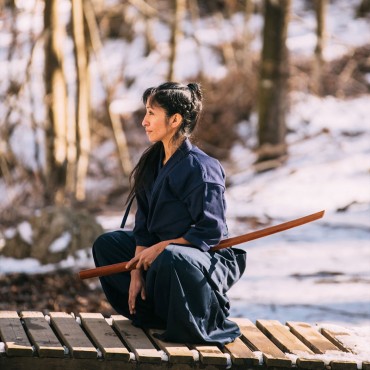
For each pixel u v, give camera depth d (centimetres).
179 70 3259
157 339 710
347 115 2908
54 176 2358
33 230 1491
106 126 3031
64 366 663
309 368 677
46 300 1280
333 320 1132
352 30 3522
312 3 3844
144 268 705
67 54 3403
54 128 2369
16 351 656
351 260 1519
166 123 707
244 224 1902
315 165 2456
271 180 2383
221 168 717
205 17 3703
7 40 3166
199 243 692
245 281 1373
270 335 765
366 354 714
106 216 2186
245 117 2956
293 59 3241
